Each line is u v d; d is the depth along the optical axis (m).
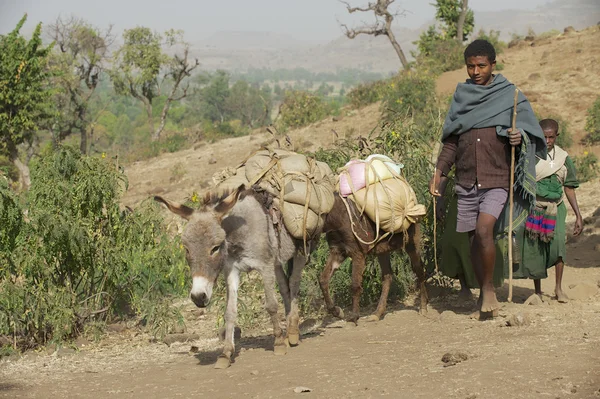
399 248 7.41
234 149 28.80
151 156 32.38
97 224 8.62
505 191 6.73
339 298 8.59
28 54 29.06
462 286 8.19
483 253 6.71
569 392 4.42
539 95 25.48
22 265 7.84
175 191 24.14
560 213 7.70
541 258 7.68
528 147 6.63
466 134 6.82
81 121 45.12
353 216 7.09
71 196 8.34
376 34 38.94
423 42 37.81
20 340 8.10
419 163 8.70
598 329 6.12
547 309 7.26
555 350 5.46
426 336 6.53
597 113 22.09
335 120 27.55
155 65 48.03
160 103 123.50
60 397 5.41
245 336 7.77
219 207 5.56
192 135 36.12
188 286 9.38
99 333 8.16
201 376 5.73
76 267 8.35
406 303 8.59
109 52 47.50
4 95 28.44
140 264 8.60
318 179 6.68
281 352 6.32
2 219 7.88
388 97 26.30
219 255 5.56
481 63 6.84
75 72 45.16
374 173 7.14
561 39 31.95
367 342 6.52
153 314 8.23
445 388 4.69
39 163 8.65
